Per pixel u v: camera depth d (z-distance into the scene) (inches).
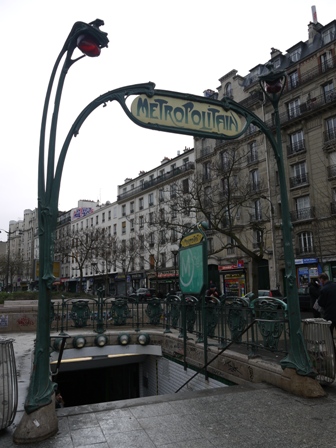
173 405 175.3
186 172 1565.0
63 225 2935.5
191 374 308.7
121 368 462.6
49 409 143.3
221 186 1326.3
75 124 166.1
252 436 139.2
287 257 207.9
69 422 154.1
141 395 419.2
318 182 1141.7
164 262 1642.5
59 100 162.4
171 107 193.3
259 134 1293.1
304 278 1136.2
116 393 468.8
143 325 423.5
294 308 201.2
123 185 2132.1
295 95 1237.1
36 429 135.9
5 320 466.6
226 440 135.8
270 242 1222.9
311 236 1144.8
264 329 231.3
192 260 279.6
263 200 1250.6
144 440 136.0
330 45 1163.9
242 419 156.6
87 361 384.2
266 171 1259.8
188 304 328.8
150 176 1887.3
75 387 500.7
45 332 149.7
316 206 1137.4
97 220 2395.4
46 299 151.1
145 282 1761.8
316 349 200.2
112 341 375.9
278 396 187.3
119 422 153.9
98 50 159.0
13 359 151.6
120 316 412.5
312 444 131.4
